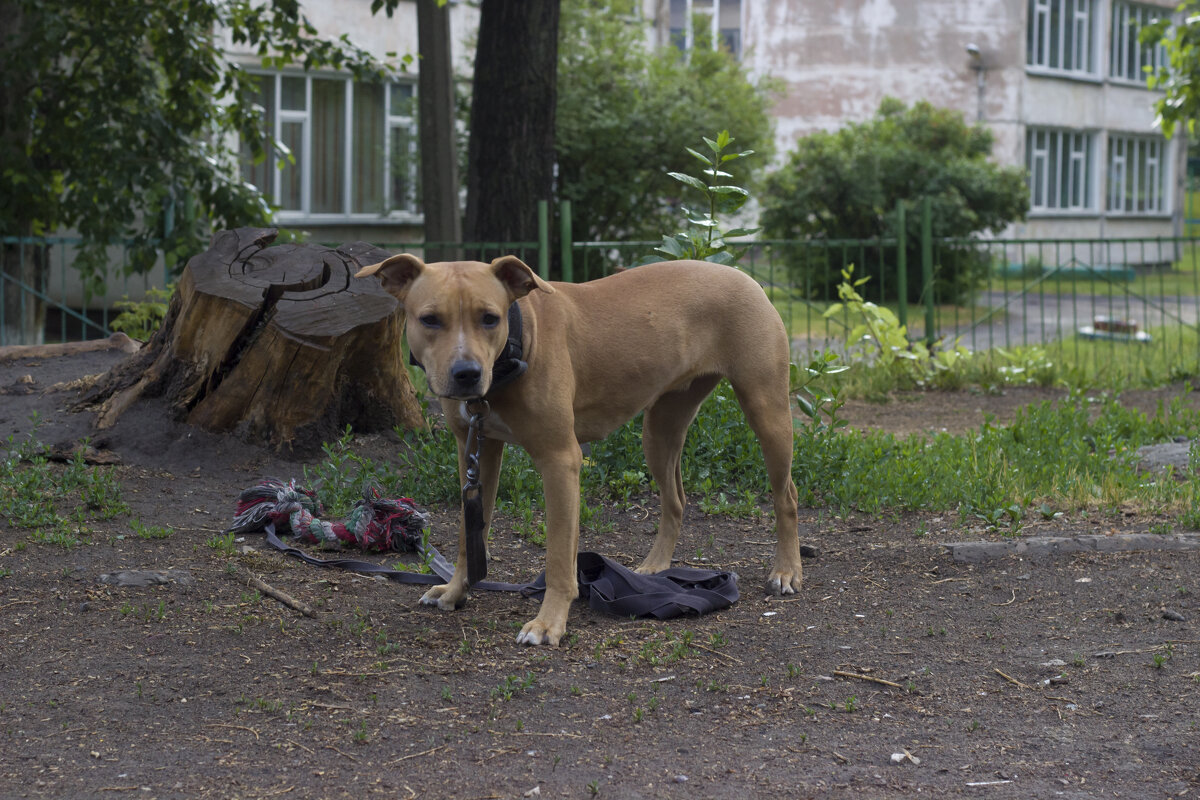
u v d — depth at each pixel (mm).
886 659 4012
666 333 4355
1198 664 3953
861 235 20266
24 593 4344
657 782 3045
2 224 10297
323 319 6145
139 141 10625
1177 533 5578
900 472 6566
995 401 10438
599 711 3514
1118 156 31547
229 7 11883
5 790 2936
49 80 10844
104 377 6770
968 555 5230
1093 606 4594
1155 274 28328
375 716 3439
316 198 18016
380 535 5164
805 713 3535
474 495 4129
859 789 3027
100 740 3238
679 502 5055
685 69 18016
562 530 4121
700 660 3971
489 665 3869
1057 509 6086
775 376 4641
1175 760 3217
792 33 27547
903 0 27141
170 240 10172
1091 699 3670
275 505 5344
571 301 4238
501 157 11414
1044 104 28469
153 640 3977
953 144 21906
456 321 3609
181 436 6324
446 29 12273
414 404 6859
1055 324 17812
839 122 27641
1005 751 3281
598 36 17234
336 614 4332
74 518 5281
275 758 3154
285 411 6316
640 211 17156
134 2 10617
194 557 4867
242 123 11562
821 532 5758
